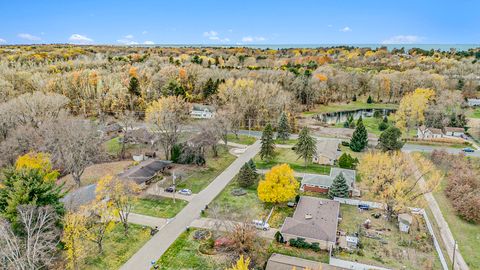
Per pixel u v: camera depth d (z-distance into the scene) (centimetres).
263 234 4597
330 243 4228
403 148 8000
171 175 6481
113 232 4556
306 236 4316
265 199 5200
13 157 6328
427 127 9250
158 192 5759
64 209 4134
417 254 4203
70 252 3734
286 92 11400
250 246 4119
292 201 5494
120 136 8669
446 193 5722
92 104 10525
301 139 7012
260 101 9931
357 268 3906
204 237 4466
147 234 4534
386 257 4131
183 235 4525
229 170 6825
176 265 3947
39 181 3991
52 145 6488
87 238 4056
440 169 6631
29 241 3191
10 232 3425
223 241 4297
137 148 7962
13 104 7550
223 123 7812
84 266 3891
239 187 6031
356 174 6550
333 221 4681
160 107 7794
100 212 4191
